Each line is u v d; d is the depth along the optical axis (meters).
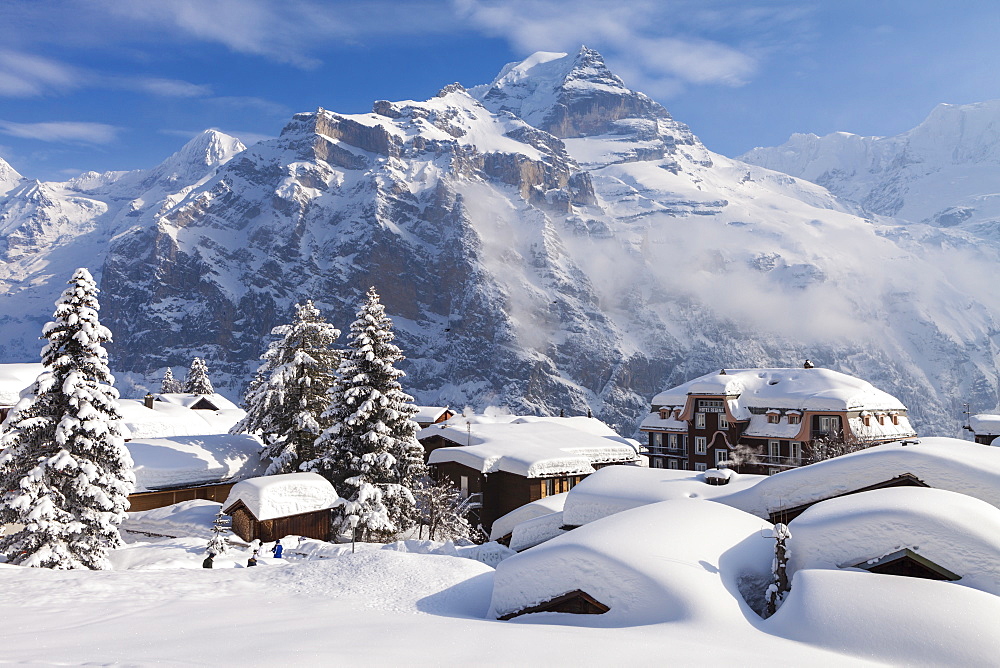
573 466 52.06
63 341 32.81
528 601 19.50
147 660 11.55
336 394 45.81
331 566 25.03
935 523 18.42
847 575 17.88
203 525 42.25
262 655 12.21
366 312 45.81
